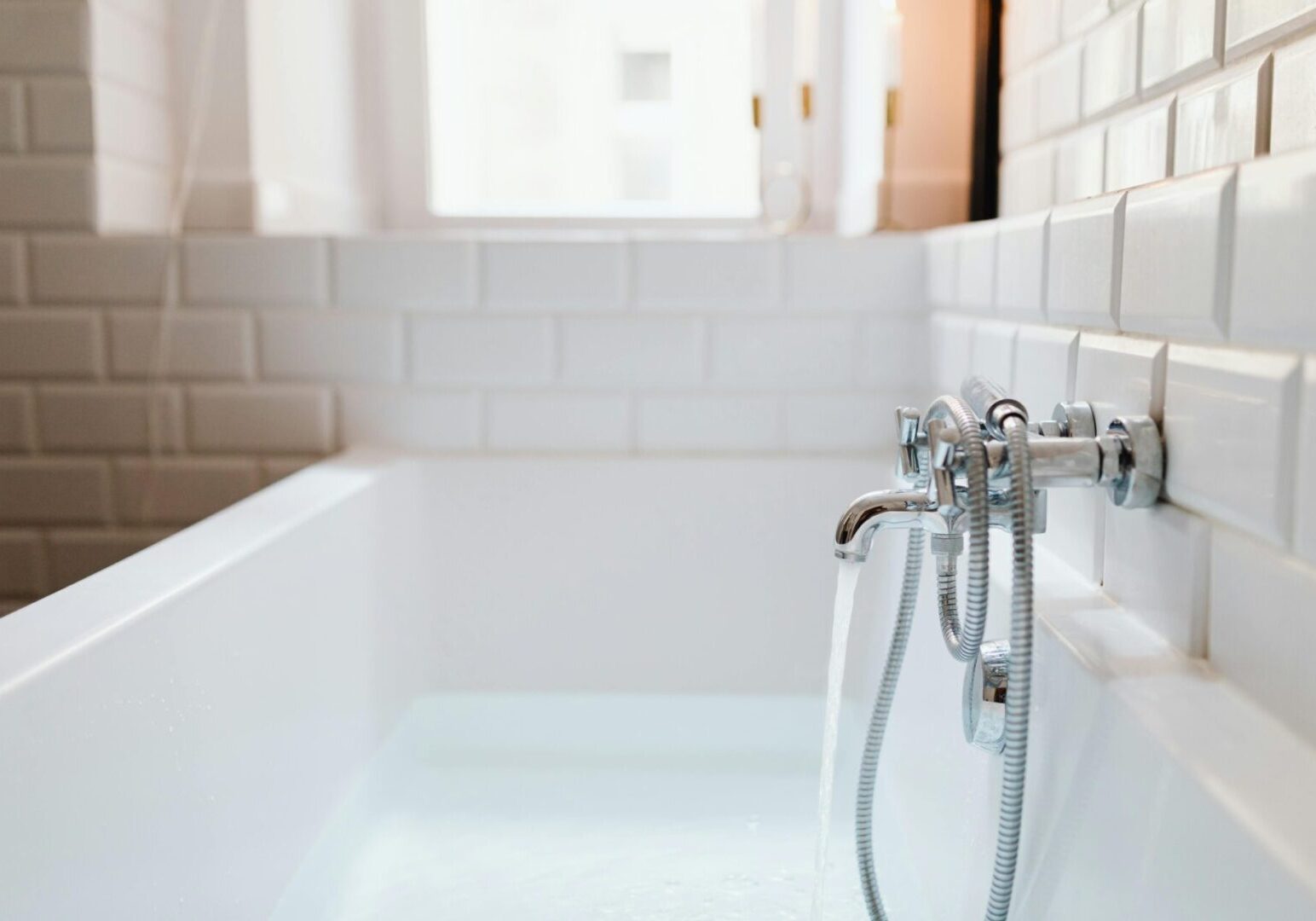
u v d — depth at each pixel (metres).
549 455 1.68
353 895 1.13
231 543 1.05
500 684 1.63
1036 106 1.46
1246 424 0.67
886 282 1.67
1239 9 0.87
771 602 1.62
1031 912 0.78
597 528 1.62
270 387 1.70
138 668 0.82
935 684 1.11
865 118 1.92
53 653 0.72
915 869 1.13
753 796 1.38
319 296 1.69
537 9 2.22
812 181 2.08
